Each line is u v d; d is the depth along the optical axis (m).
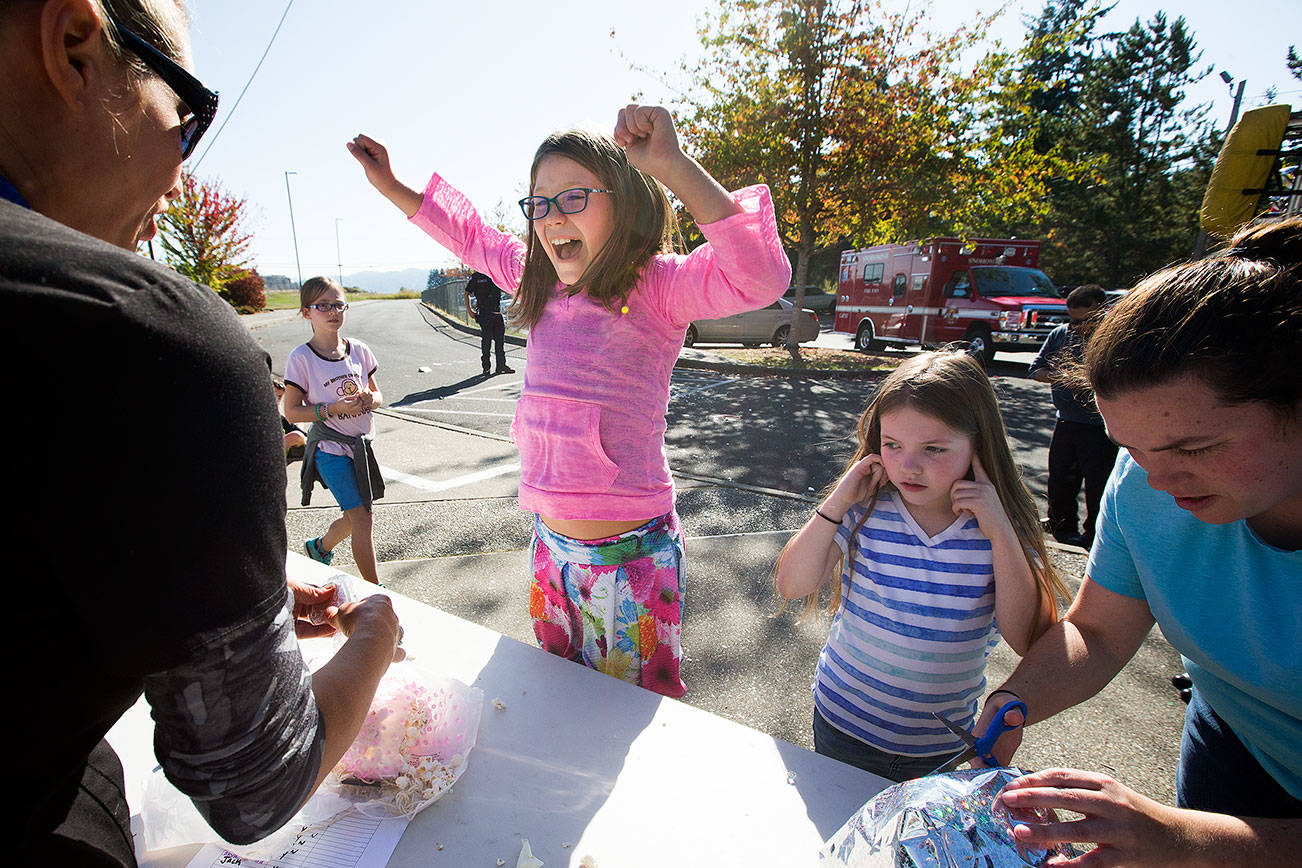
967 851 0.72
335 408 3.07
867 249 15.12
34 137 0.60
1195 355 0.74
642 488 1.51
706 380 11.02
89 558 0.50
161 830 1.02
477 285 10.82
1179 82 30.25
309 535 4.19
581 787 1.14
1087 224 27.62
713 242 1.25
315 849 1.02
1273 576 0.91
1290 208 4.05
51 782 0.57
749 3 11.16
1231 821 0.77
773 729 2.41
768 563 3.71
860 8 10.94
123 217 0.72
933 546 1.43
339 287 3.18
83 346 0.48
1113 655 1.16
